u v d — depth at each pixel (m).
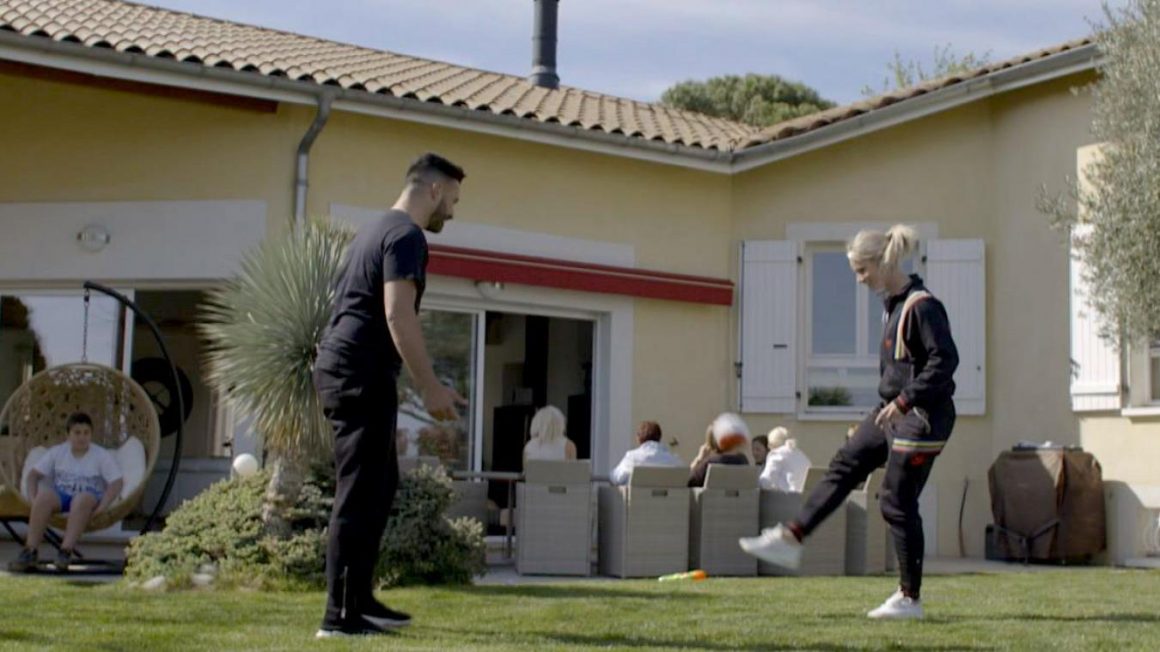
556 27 16.47
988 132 13.69
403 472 8.31
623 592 7.70
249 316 7.88
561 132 12.34
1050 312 12.92
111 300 11.58
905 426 6.05
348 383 5.33
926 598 7.47
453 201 5.64
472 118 11.91
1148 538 11.97
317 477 8.05
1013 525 12.20
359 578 5.46
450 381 12.30
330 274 7.87
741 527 10.07
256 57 11.35
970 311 13.48
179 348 11.98
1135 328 11.18
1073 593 7.87
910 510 6.19
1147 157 11.09
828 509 6.15
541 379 12.84
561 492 9.72
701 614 6.44
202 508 8.13
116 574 8.83
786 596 7.46
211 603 6.80
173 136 11.46
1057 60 12.65
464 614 6.37
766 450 12.82
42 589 7.49
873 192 13.69
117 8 13.33
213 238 11.36
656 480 9.77
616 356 12.98
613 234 13.02
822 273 13.86
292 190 11.46
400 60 14.76
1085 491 12.05
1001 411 13.34
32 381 10.15
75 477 9.26
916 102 13.16
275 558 7.73
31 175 11.50
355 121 11.80
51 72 10.78
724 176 13.74
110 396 10.28
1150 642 5.54
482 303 12.41
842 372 13.67
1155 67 11.15
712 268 13.59
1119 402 12.24
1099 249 11.36
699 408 13.43
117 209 11.43
